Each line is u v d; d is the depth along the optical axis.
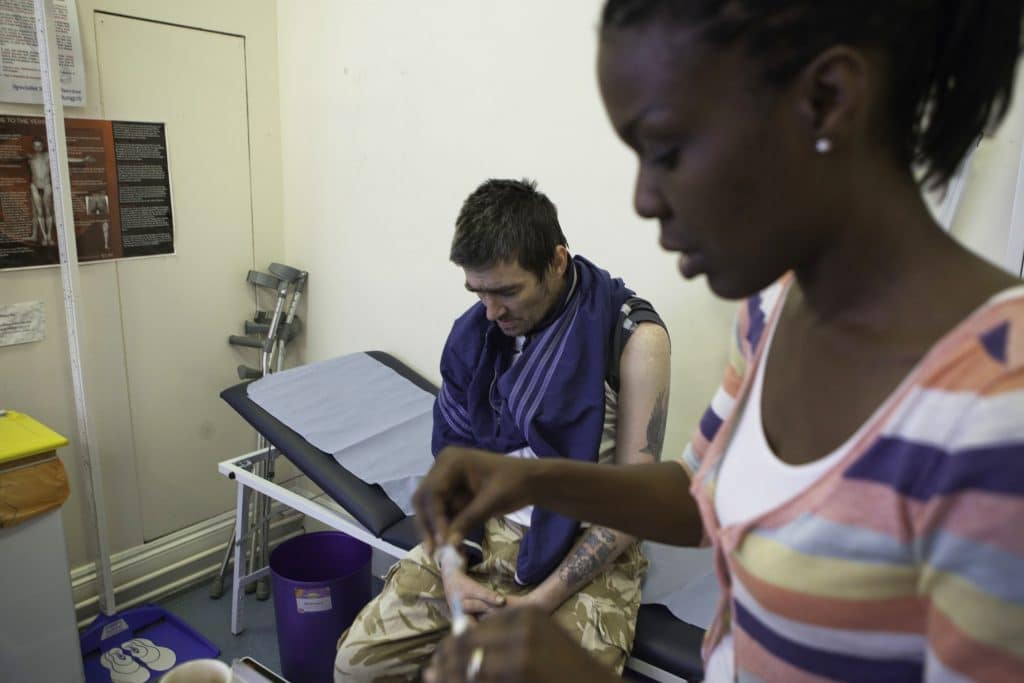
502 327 1.58
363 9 2.32
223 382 2.65
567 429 1.51
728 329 1.80
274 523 2.84
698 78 0.40
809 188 0.42
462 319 1.74
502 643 0.43
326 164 2.56
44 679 1.85
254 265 2.68
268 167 2.65
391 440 2.09
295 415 2.15
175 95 2.34
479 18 2.07
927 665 0.40
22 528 1.75
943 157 0.46
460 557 0.62
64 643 1.87
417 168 2.32
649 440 1.51
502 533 1.66
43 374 2.19
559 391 1.50
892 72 0.41
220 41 2.42
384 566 2.71
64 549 1.84
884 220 0.43
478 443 1.71
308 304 2.77
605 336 1.53
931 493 0.39
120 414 2.38
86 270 2.23
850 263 0.45
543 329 1.56
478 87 2.12
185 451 2.58
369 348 2.62
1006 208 1.39
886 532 0.41
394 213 2.42
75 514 2.32
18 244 2.07
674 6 0.40
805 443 0.50
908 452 0.40
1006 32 0.43
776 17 0.38
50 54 1.91
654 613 1.56
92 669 2.16
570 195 2.01
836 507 0.44
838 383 0.47
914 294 0.43
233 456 2.73
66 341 2.21
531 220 1.45
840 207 0.43
